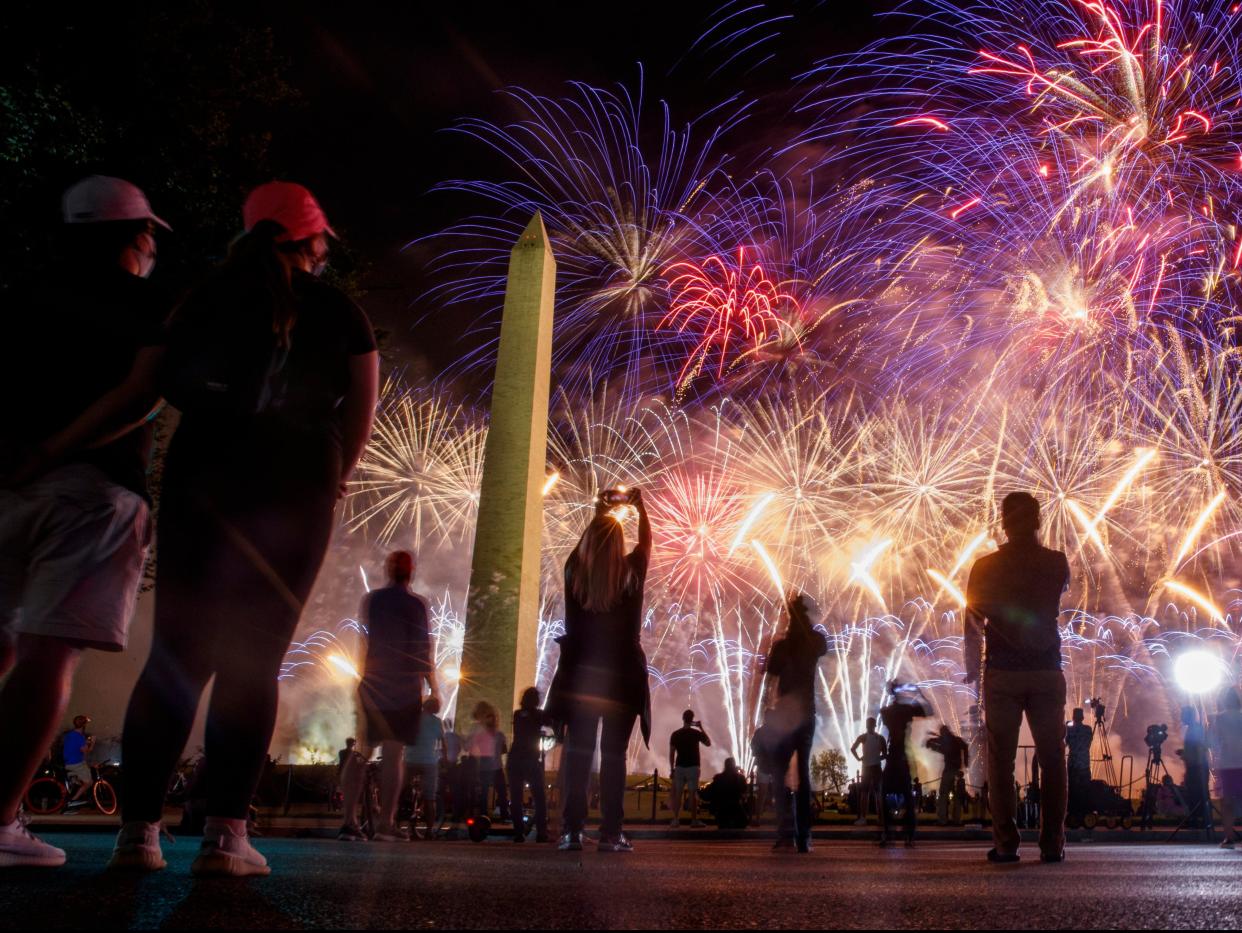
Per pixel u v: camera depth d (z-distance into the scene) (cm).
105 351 318
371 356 334
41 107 1252
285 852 443
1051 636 546
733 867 412
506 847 728
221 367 297
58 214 343
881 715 1123
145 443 337
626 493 624
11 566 308
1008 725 543
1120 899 254
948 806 1612
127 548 319
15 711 299
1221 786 1098
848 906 234
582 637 616
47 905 206
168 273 1431
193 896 227
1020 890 281
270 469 307
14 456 306
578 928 190
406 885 263
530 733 1105
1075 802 1598
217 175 1502
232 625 298
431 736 1099
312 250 332
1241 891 282
